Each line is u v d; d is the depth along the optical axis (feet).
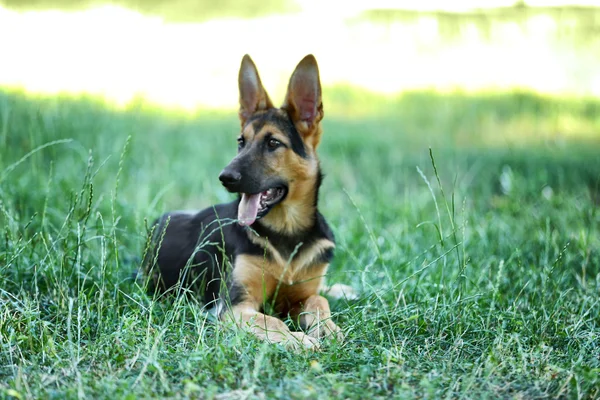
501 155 38.58
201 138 41.19
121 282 19.67
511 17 70.95
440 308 18.86
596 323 19.31
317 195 21.20
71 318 17.87
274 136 20.25
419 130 45.98
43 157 30.17
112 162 31.86
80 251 20.76
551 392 14.84
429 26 72.28
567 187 32.89
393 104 52.80
